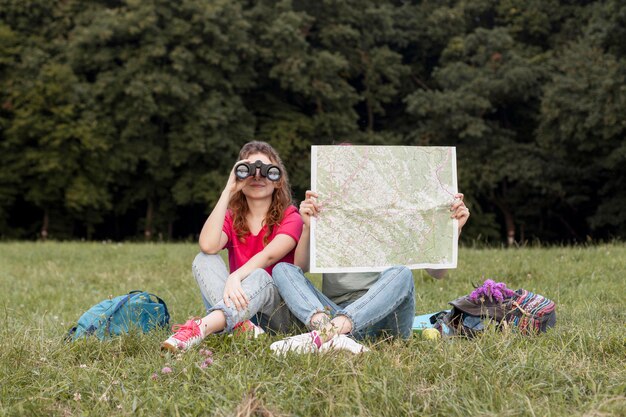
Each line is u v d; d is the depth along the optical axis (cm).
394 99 3038
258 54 2636
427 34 2956
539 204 2736
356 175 412
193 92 2453
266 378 321
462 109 2580
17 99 2536
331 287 434
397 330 399
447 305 597
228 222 435
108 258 1202
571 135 2316
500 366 334
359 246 412
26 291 786
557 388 313
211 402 301
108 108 2542
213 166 2659
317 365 334
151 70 2498
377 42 3017
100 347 388
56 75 2511
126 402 304
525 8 2870
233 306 390
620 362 360
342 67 2667
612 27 2175
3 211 2738
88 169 2589
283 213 430
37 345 399
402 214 415
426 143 2678
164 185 2784
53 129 2522
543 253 1019
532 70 2589
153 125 2581
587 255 949
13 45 2636
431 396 299
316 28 2844
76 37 2505
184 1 2473
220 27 2517
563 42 2739
